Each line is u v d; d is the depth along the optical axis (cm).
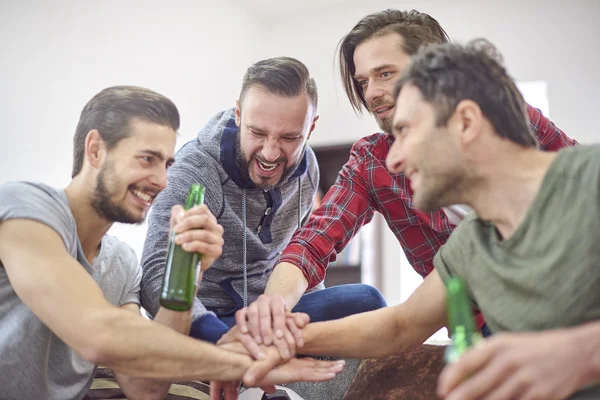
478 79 137
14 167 310
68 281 153
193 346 158
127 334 151
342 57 218
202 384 205
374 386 193
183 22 427
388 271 452
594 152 129
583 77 435
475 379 104
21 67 316
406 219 218
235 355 165
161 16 407
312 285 210
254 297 232
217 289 227
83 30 351
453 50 142
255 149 211
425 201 142
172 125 171
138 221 171
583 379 106
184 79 422
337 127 478
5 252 157
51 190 167
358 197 219
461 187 140
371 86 207
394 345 175
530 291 132
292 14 503
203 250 158
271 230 236
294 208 241
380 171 218
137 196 168
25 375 166
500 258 140
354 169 221
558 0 446
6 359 163
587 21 440
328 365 173
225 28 467
